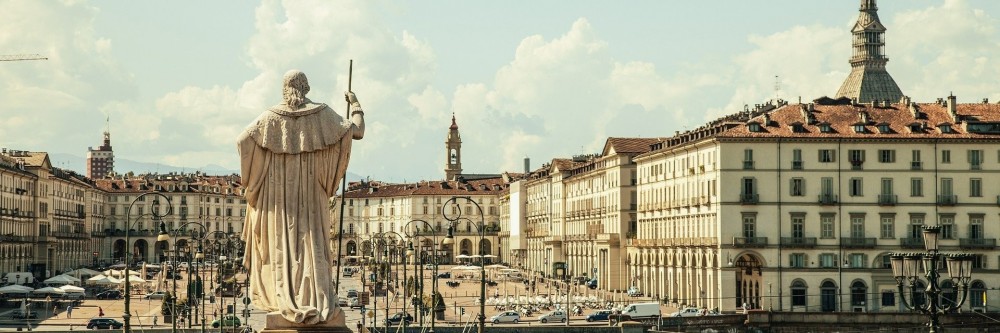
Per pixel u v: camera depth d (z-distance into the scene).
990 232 171.38
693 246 186.25
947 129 173.38
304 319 30.03
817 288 172.00
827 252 172.12
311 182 30.66
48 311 170.75
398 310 174.62
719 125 182.62
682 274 193.00
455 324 144.25
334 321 30.44
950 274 44.22
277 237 30.48
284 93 30.91
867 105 180.75
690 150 188.75
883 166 172.50
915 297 44.75
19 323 143.75
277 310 30.50
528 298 192.75
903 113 178.00
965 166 172.12
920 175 172.12
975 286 170.50
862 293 171.62
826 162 173.12
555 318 166.62
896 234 172.00
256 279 30.84
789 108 179.62
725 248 174.00
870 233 172.62
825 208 172.50
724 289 173.75
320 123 30.55
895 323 152.00
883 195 172.25
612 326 135.38
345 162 30.88
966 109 178.75
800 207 173.12
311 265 30.47
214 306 164.62
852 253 171.88
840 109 178.88
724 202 174.38
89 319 152.62
